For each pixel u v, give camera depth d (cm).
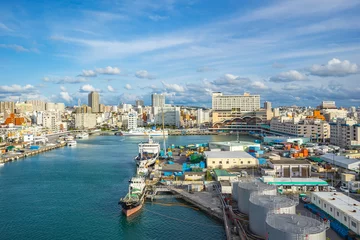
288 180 11256
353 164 13825
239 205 8806
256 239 6944
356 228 6744
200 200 10556
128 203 9794
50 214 10025
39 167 18112
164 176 13925
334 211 7669
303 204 9300
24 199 11650
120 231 8656
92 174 15912
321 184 10800
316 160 16712
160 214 9800
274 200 7425
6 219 9644
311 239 5494
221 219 9019
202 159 17388
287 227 5794
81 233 8594
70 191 12675
